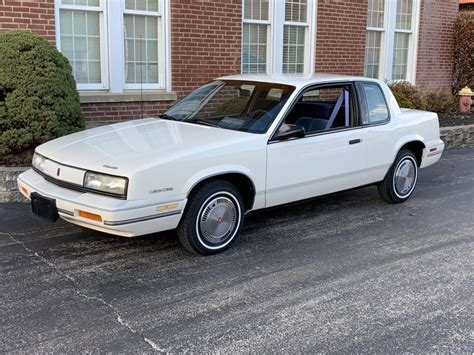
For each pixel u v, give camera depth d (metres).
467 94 14.06
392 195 6.93
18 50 6.73
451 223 6.30
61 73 7.05
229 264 4.88
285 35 11.00
